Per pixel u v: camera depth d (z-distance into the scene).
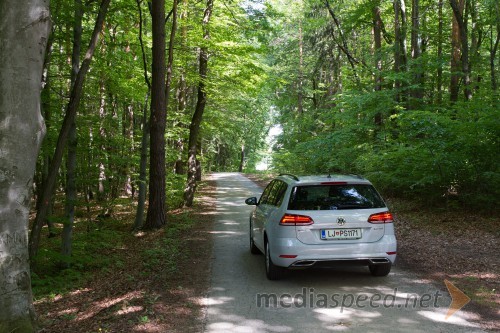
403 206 12.34
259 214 7.35
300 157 22.59
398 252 7.77
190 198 16.67
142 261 8.03
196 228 11.67
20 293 3.92
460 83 17.72
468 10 18.61
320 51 25.75
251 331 4.39
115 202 15.19
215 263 7.55
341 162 15.90
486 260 6.73
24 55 3.78
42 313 5.30
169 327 4.52
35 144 3.93
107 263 8.19
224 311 5.01
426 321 4.54
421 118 10.83
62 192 20.92
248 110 31.14
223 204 17.38
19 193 3.87
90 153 11.57
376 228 5.79
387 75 14.61
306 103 34.16
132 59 15.52
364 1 19.58
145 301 5.38
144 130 12.38
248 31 16.58
